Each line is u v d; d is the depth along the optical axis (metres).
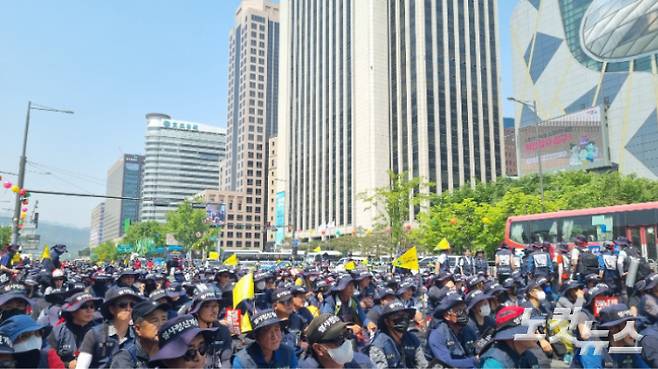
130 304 6.25
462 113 100.75
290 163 126.56
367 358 5.52
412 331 7.69
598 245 24.62
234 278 12.33
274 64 175.62
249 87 167.88
